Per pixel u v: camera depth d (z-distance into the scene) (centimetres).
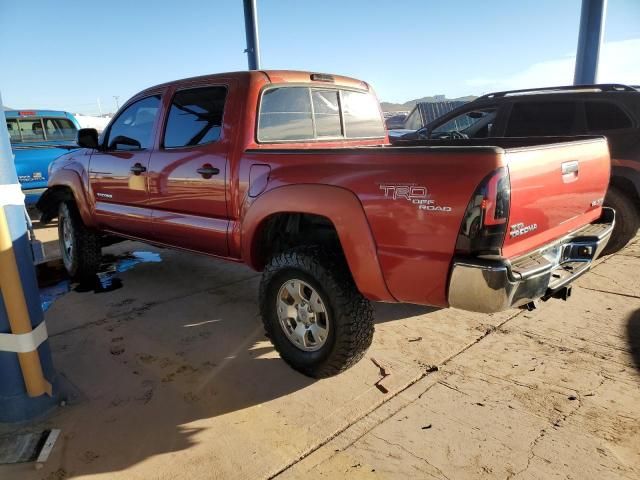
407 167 243
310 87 383
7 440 251
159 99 396
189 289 479
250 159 319
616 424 256
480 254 230
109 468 231
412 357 332
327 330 288
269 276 308
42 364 274
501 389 291
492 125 607
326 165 277
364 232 259
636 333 356
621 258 529
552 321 381
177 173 371
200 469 230
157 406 281
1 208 244
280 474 226
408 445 244
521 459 232
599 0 859
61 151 858
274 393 293
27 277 260
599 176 331
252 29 892
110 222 456
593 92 536
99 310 429
